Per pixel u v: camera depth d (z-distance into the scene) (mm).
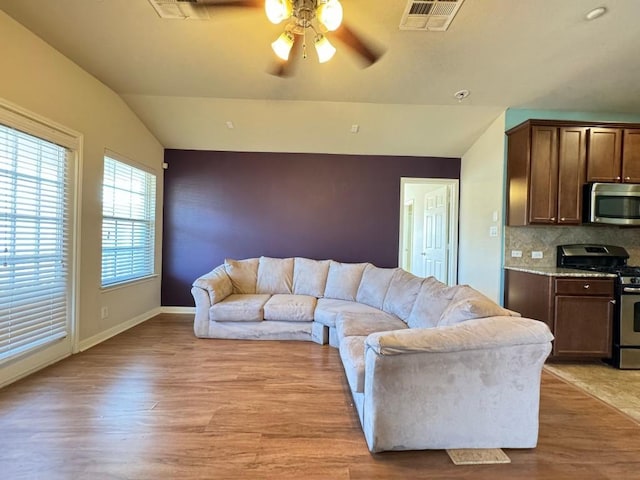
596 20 2559
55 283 2973
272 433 1983
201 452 1796
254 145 4832
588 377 2908
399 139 4613
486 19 2566
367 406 1871
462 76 3352
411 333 1821
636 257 3879
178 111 4125
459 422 1830
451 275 5070
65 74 3016
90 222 3396
